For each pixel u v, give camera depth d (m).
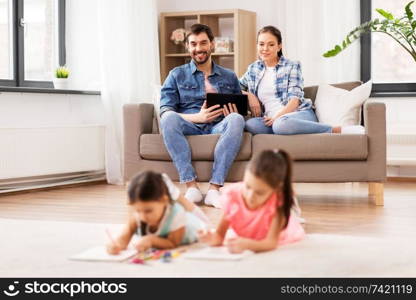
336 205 4.11
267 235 2.49
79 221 3.47
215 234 2.52
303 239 2.75
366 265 2.30
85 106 5.54
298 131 4.11
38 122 5.09
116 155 5.48
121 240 2.45
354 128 4.27
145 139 4.36
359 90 4.52
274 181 2.31
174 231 2.47
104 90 5.41
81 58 5.68
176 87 4.48
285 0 5.70
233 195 2.52
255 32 5.98
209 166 4.20
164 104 4.42
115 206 4.09
